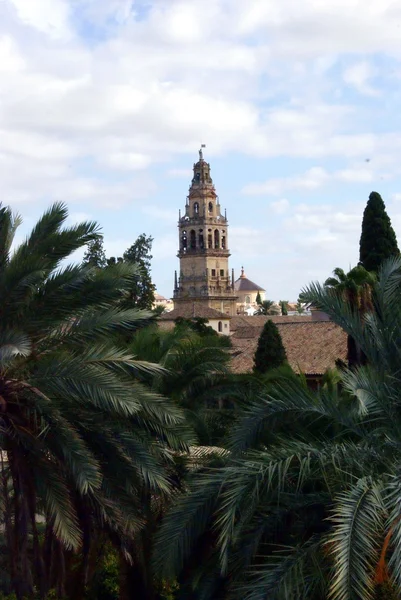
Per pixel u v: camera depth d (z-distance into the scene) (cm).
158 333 2400
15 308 1712
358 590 1234
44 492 1658
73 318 1788
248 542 1509
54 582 1862
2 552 2047
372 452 1489
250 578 1501
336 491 1464
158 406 1728
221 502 1536
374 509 1302
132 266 1845
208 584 1656
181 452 1948
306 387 1770
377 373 1616
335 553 1323
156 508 2020
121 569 2045
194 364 2242
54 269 1756
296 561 1391
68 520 1642
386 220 4725
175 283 18312
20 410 1688
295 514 1531
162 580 2014
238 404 2273
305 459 1438
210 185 18175
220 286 18125
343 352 4934
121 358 1692
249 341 5922
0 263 1778
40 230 1812
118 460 1750
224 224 18338
